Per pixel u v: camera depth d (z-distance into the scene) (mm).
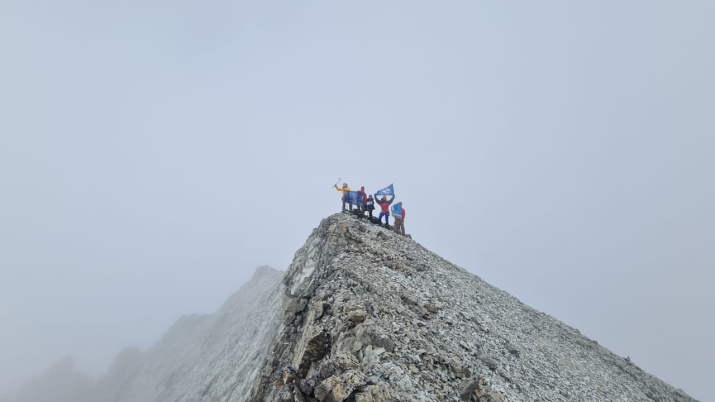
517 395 13914
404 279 21266
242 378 27359
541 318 29062
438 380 12258
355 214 32250
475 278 31328
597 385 19703
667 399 23031
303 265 30109
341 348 13852
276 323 29938
